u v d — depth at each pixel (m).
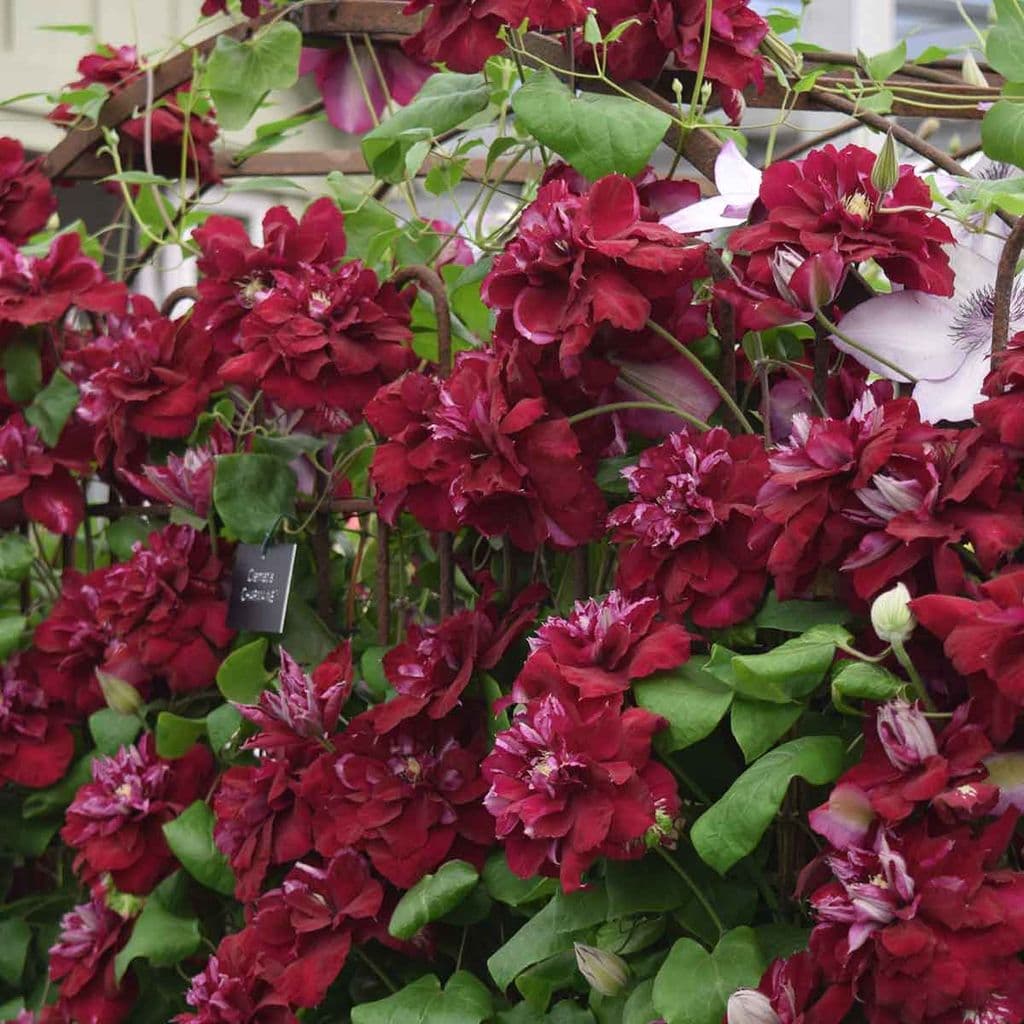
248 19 2.04
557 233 1.19
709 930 1.21
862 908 0.95
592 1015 1.30
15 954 1.91
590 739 1.12
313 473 1.75
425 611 1.97
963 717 0.99
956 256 1.20
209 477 1.71
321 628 1.73
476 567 1.66
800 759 1.07
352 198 1.90
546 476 1.25
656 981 1.14
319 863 1.51
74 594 1.83
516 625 1.42
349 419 1.63
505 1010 1.36
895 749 0.99
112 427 1.76
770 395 1.35
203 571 1.74
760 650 1.25
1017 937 0.93
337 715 1.48
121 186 2.21
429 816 1.38
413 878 1.36
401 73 2.09
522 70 1.42
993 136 1.22
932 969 0.93
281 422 1.79
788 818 1.24
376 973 1.51
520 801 1.11
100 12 2.98
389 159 1.74
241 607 1.68
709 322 1.37
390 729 1.39
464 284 1.62
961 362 1.18
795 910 1.25
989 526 0.99
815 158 1.17
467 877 1.33
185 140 2.07
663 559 1.20
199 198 2.28
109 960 1.72
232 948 1.51
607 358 1.27
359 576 2.00
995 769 0.99
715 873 1.23
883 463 1.02
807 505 1.05
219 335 1.65
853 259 1.12
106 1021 1.71
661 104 1.43
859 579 1.04
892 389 1.25
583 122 1.30
